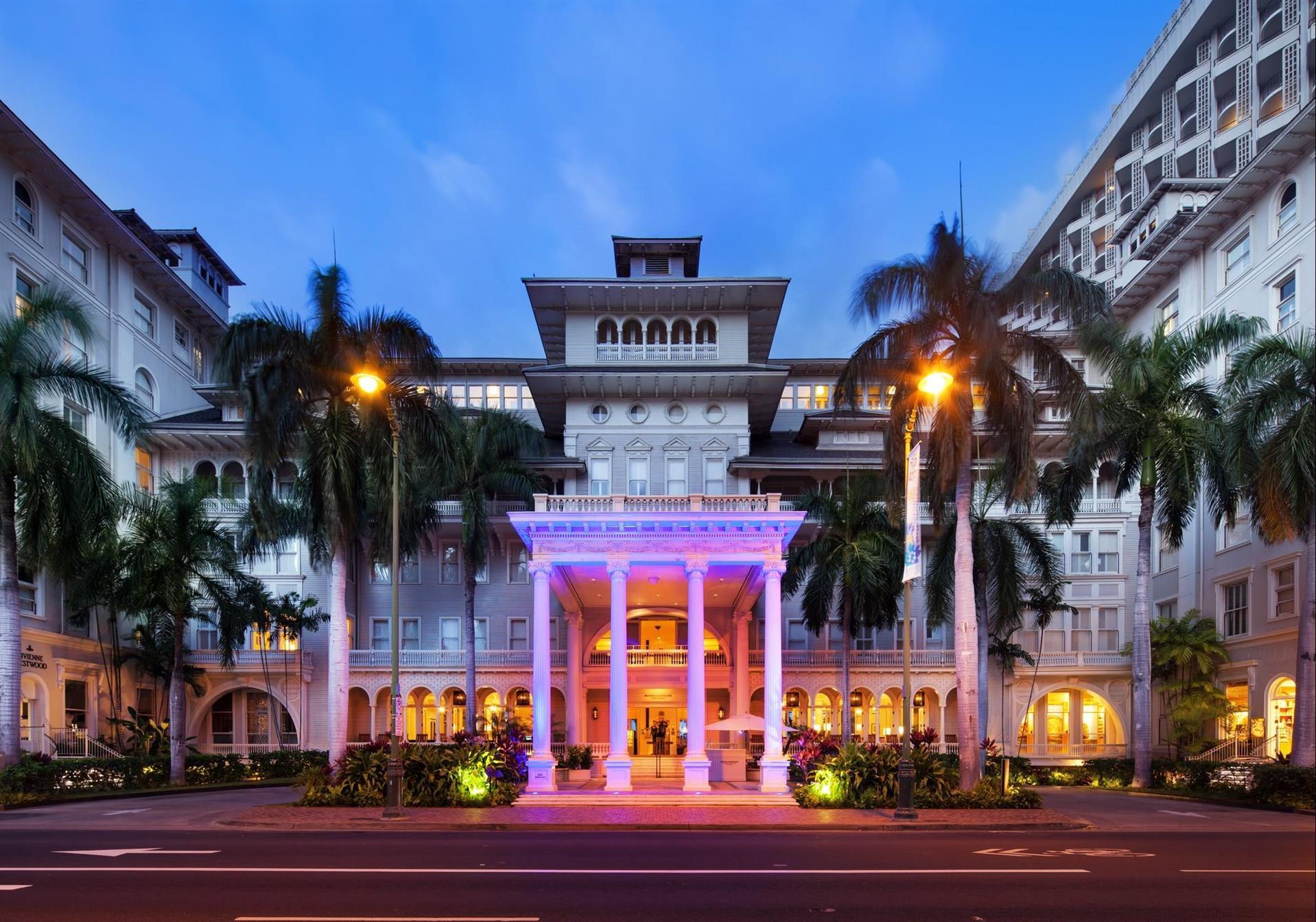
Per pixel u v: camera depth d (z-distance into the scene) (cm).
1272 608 4638
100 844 2153
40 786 3456
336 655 3238
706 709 5606
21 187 4669
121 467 5438
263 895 1525
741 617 4950
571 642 4772
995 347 3069
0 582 3503
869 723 5850
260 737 5947
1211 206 5109
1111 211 8900
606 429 5903
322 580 5772
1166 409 4059
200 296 6306
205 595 4809
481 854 1998
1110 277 8275
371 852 2023
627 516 3606
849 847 2173
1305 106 4262
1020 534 4759
